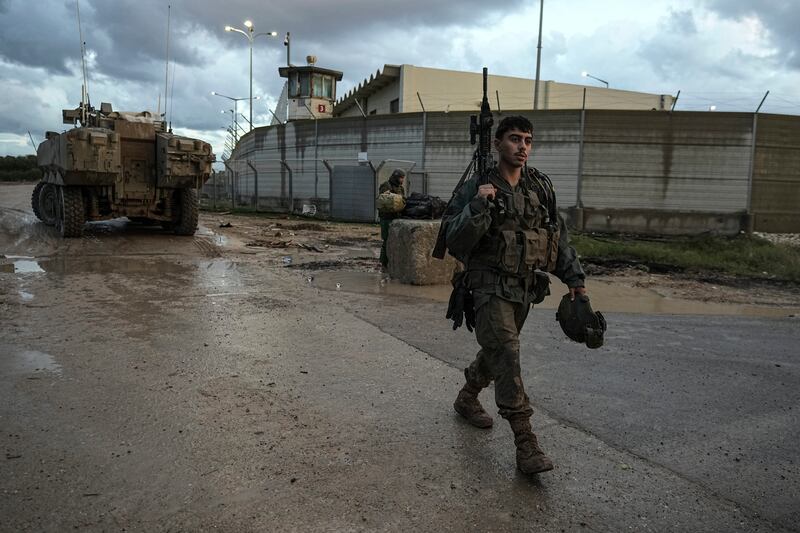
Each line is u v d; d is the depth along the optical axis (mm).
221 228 15766
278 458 2975
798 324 6699
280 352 4809
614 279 9797
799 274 10766
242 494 2619
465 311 3117
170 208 12820
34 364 4285
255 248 11852
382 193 8758
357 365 4555
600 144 20125
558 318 3209
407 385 4152
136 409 3529
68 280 7625
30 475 2717
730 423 3701
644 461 3125
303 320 5930
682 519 2572
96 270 8484
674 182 19906
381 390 4031
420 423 3500
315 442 3180
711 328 6371
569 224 20359
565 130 20312
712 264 11523
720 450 3299
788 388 4422
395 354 4875
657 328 6289
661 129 19781
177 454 2977
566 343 5484
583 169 20281
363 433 3322
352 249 12477
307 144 25359
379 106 34719
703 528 2506
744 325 6570
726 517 2602
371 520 2455
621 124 19969
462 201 3061
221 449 3047
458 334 5562
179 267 9055
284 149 26328
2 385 3852
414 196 8969
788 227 20047
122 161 11883
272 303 6660
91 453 2955
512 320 3016
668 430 3553
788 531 2512
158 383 3979
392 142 22906
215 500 2562
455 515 2520
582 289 3193
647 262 11750
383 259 8844
